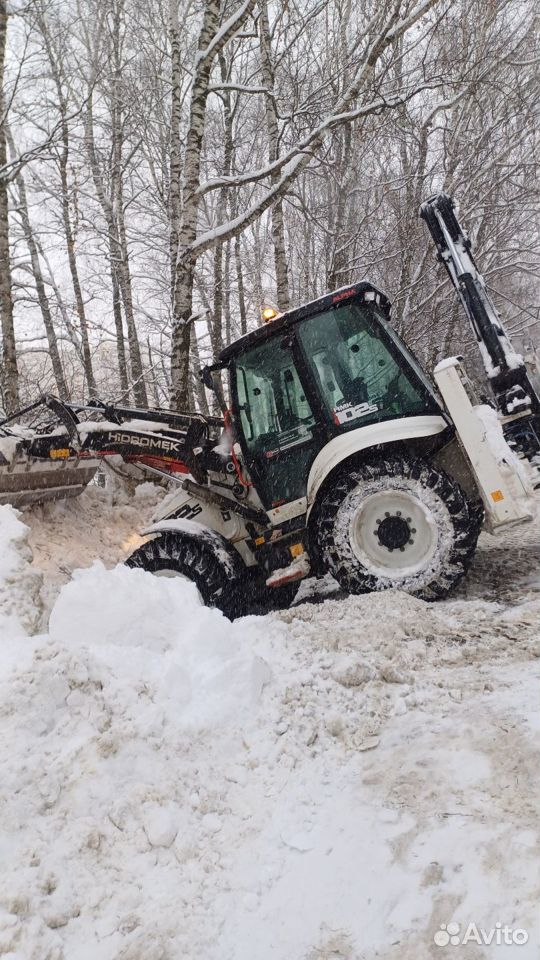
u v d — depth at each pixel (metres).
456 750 2.37
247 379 4.95
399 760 2.40
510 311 15.23
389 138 11.91
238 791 2.38
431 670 3.17
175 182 10.80
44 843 2.04
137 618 3.12
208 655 3.02
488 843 1.85
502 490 4.04
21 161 9.08
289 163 8.23
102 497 6.63
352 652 3.31
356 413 4.62
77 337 15.84
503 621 3.72
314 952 1.66
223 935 1.77
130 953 1.71
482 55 9.81
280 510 4.85
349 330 4.70
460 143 10.91
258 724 2.72
